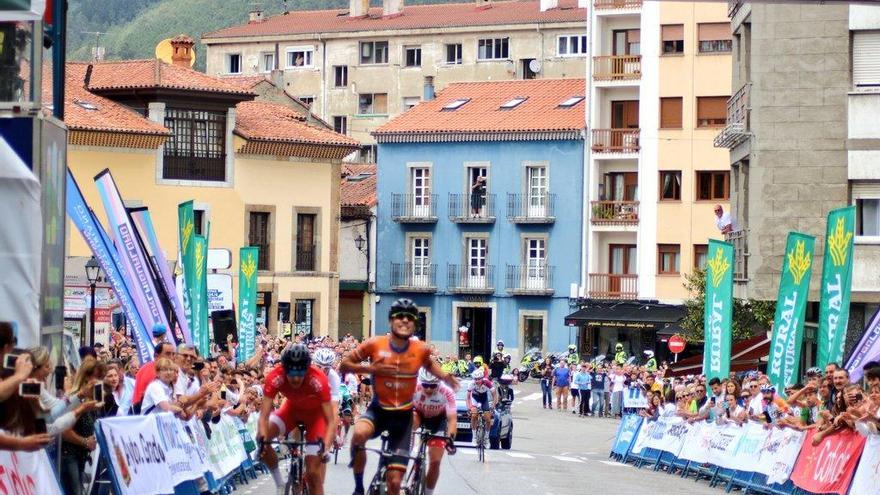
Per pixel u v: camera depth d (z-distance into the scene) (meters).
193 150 84.12
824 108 52.00
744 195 56.59
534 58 131.12
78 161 78.81
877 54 51.50
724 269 41.38
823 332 35.12
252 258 52.62
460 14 136.62
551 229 99.69
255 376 38.84
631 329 96.50
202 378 30.27
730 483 35.31
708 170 95.62
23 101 21.31
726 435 36.59
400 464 20.84
